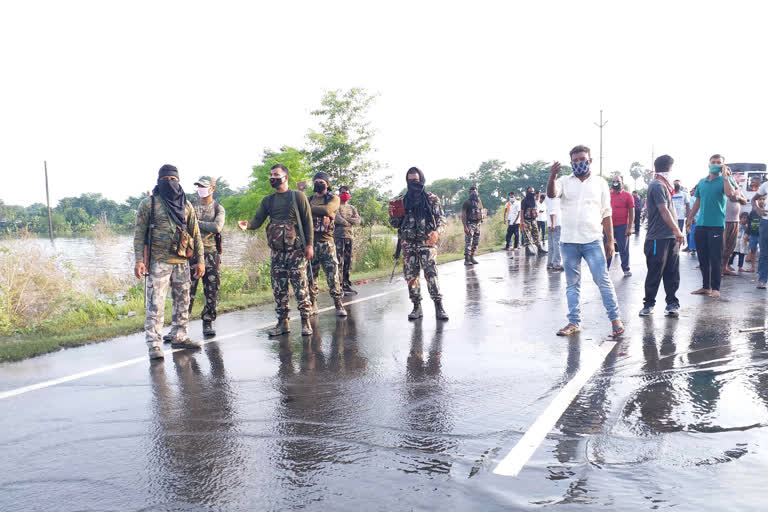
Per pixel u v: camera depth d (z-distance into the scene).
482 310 7.39
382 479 2.70
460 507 2.40
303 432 3.36
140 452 3.16
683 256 13.98
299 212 6.23
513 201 18.09
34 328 7.58
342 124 19.11
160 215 5.45
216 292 6.48
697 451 2.84
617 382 4.06
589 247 5.73
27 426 3.62
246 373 4.75
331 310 7.89
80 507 2.56
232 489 2.68
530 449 2.96
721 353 4.73
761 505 2.31
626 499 2.40
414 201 6.73
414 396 3.95
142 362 5.25
